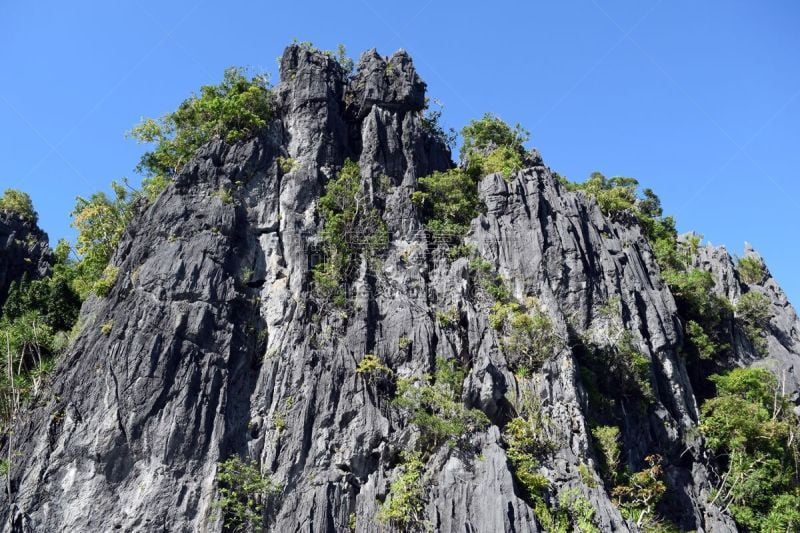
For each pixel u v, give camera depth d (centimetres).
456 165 9806
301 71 9181
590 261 8638
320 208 8088
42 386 6919
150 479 6088
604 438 7031
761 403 8506
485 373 6825
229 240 7512
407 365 7044
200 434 6316
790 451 7988
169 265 7062
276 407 6656
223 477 6128
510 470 6141
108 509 5956
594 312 8181
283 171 8319
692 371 9156
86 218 8625
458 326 7356
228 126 8569
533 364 7188
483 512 5878
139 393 6356
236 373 6769
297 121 8788
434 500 6022
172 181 7744
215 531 5919
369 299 7438
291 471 6297
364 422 6531
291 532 5950
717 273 10756
